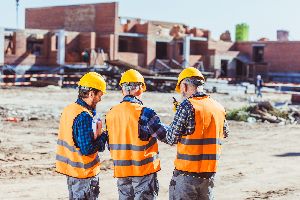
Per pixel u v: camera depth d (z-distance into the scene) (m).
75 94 30.47
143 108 4.77
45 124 16.78
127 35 48.91
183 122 4.51
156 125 4.69
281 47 55.16
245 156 12.20
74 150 4.62
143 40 50.06
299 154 12.64
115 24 47.97
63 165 4.74
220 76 54.91
